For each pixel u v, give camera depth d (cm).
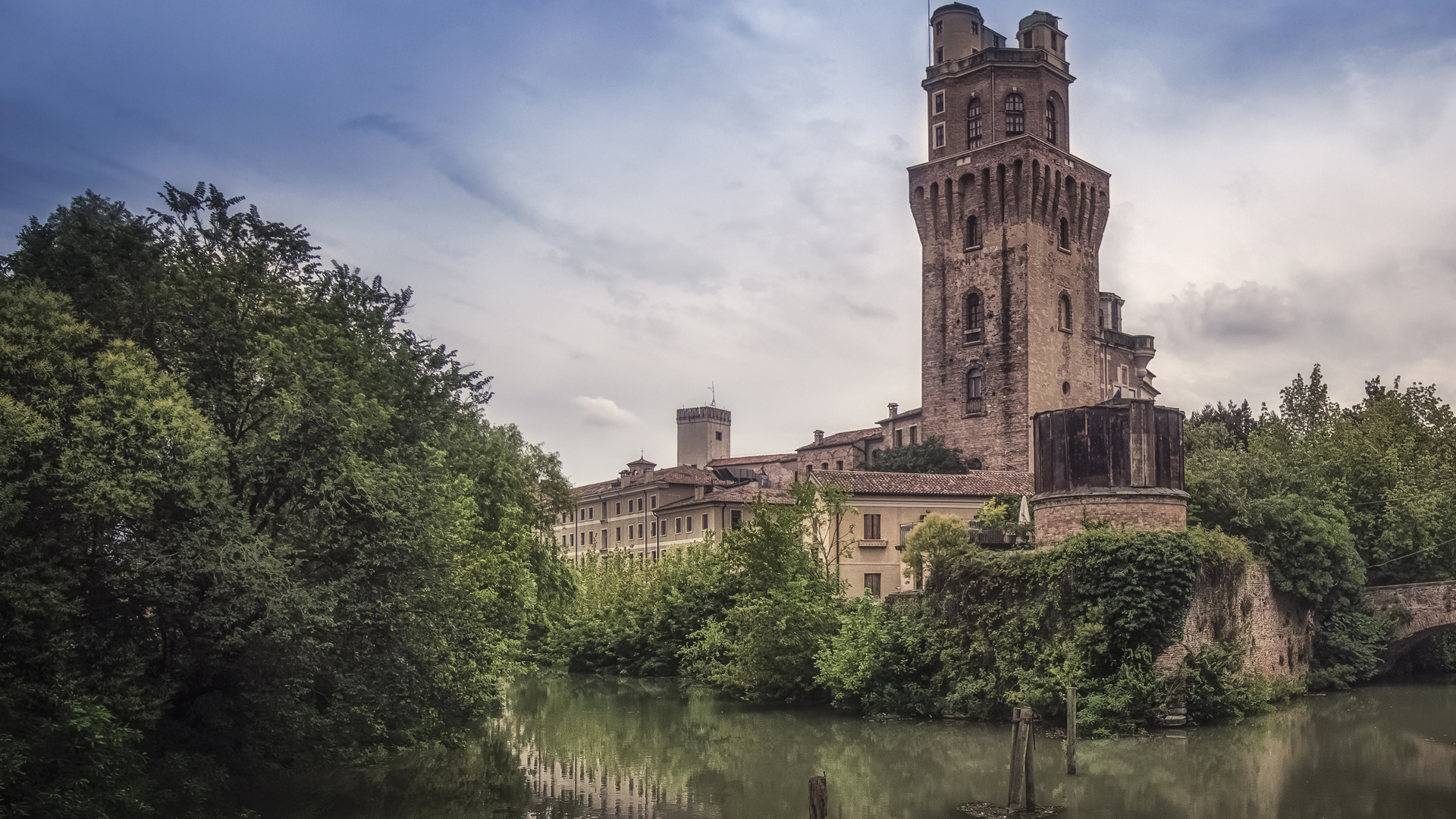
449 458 4900
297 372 3009
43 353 2558
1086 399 9912
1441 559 6850
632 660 8038
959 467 9512
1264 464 6044
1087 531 4634
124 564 2730
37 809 2348
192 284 3014
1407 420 8194
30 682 2536
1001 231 9588
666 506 10831
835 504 6512
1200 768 3791
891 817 3247
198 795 2875
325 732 3694
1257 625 5172
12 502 2406
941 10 10300
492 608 4588
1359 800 3325
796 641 5691
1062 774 3744
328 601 2891
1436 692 5894
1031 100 9769
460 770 3959
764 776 3888
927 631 5125
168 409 2648
